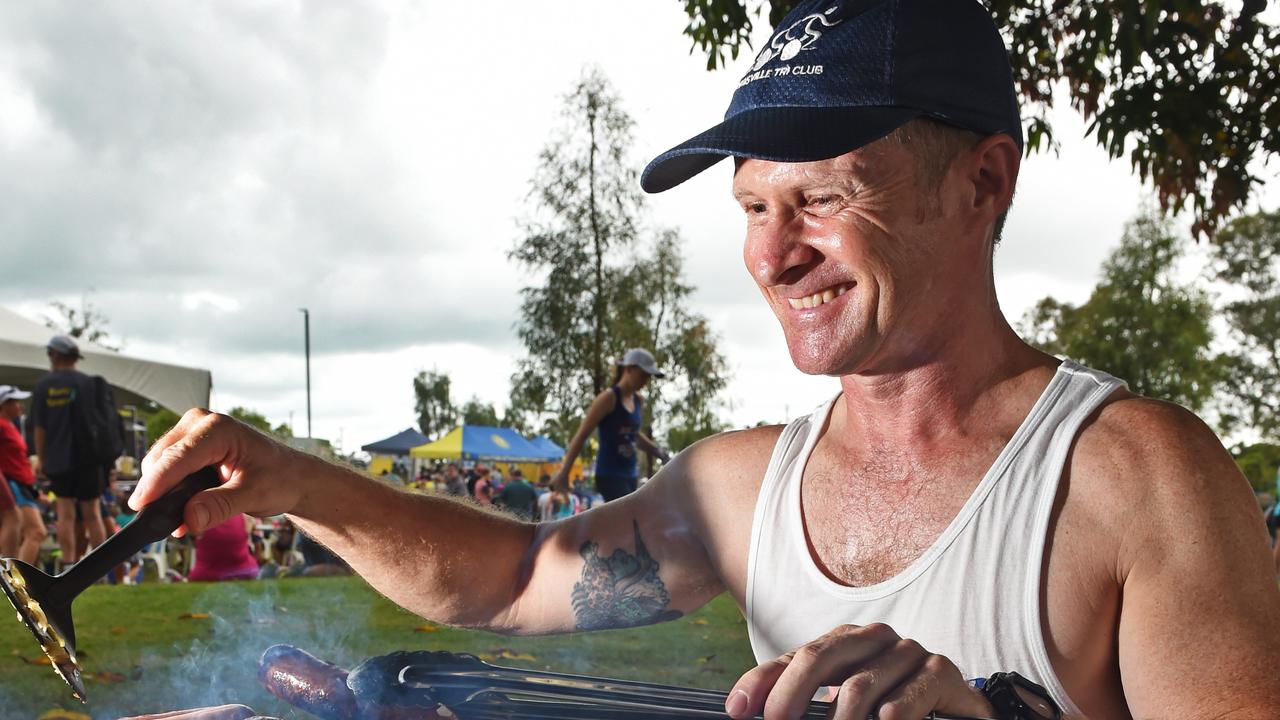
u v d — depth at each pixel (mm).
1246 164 4555
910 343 1032
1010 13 4727
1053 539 973
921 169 1008
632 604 1333
